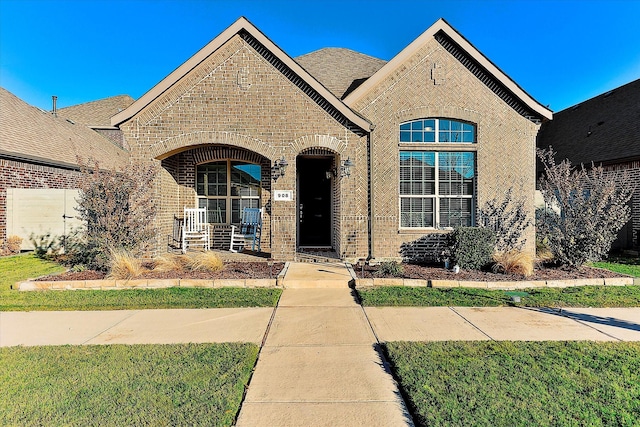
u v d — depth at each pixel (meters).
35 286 7.48
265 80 10.12
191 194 12.20
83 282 7.53
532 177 11.06
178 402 3.31
